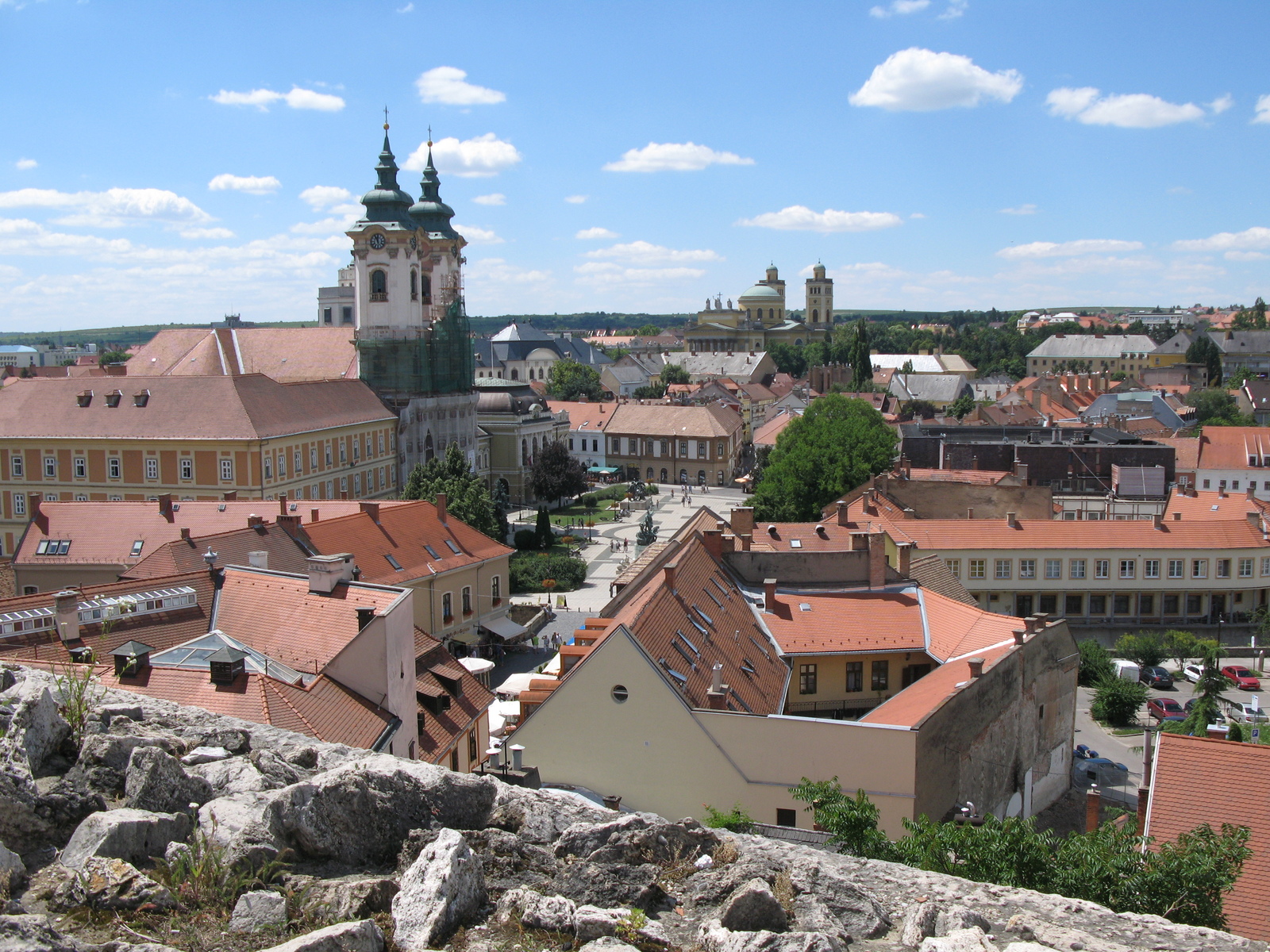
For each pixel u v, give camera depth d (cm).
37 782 1345
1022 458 12025
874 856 2797
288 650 4166
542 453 15975
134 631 4159
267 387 12131
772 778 4128
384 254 14525
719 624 5150
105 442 11319
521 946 1154
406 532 7638
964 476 11762
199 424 11262
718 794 4197
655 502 17112
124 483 11362
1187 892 2497
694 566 5547
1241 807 3325
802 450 12119
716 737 4191
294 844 1284
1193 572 9138
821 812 3039
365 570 6950
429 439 15038
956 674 4675
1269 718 7262
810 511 12012
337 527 7125
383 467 14100
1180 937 1286
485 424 17050
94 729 1461
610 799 4053
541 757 4359
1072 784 5653
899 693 4916
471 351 15938
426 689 4512
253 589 4531
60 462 11456
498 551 8275
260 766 1434
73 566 7169
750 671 4950
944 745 4156
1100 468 11919
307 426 12175
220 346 15250
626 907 1255
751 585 6016
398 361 14675
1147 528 9250
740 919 1212
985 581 9081
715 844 1402
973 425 15362
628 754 4275
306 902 1184
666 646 4491
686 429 19450
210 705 3481
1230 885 2583
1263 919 3000
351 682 3947
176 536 7281
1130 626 9231
